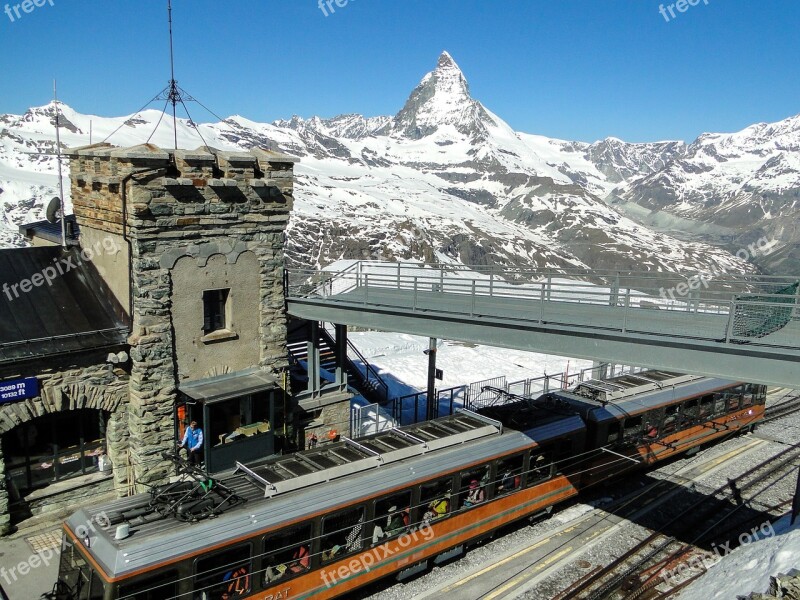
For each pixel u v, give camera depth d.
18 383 15.90
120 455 18.12
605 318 17.58
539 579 15.96
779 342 13.45
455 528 16.02
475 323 17.70
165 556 11.29
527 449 17.52
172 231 17.61
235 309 19.41
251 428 18.84
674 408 23.36
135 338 17.34
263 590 12.65
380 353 38.59
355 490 13.95
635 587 15.73
